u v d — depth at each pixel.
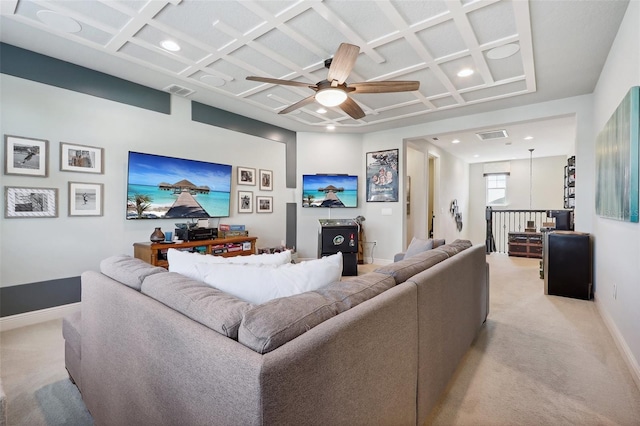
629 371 1.94
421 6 2.08
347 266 4.64
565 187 6.21
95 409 1.42
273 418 0.65
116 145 3.27
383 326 1.06
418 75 3.13
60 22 2.29
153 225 3.60
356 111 3.20
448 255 2.04
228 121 4.41
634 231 1.92
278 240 5.20
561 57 2.71
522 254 6.47
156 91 3.59
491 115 4.27
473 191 9.30
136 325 1.07
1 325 2.59
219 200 4.25
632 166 1.84
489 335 2.50
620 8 2.06
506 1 2.01
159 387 0.95
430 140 6.19
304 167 5.54
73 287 2.97
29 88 2.71
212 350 0.74
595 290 3.35
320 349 0.78
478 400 1.65
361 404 0.95
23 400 1.68
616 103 2.42
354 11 2.13
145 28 2.36
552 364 2.03
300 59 2.83
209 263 1.35
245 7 2.10
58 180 2.88
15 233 2.65
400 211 5.29
